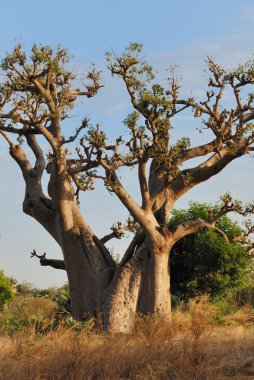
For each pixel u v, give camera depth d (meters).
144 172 20.11
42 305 26.75
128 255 21.31
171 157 19.53
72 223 21.52
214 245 21.56
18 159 23.41
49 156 20.48
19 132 20.41
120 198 19.62
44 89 19.75
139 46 18.97
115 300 20.14
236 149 19.98
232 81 20.06
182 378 9.34
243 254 21.92
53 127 20.89
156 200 21.52
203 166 21.42
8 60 19.06
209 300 22.53
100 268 21.30
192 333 11.51
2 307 30.06
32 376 9.58
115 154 19.69
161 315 18.97
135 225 22.06
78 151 20.22
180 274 22.48
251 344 12.05
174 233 20.67
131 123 18.91
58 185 20.95
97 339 12.75
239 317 19.95
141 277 20.47
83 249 21.50
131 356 10.30
